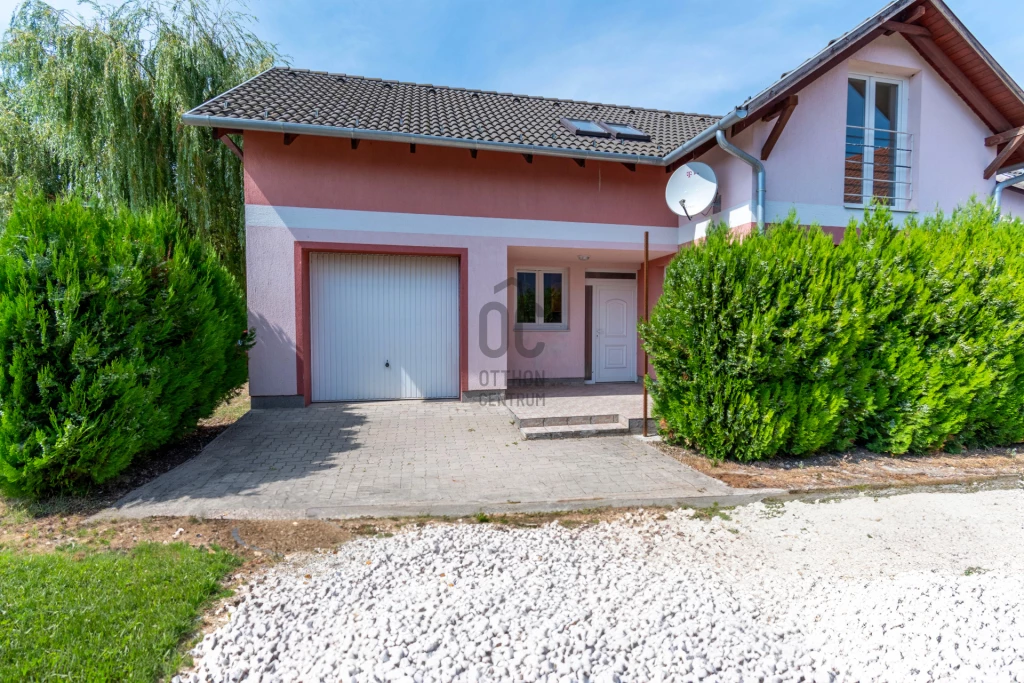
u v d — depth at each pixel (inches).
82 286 158.1
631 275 411.5
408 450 222.2
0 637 86.9
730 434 199.8
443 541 135.6
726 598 109.6
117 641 87.0
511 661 85.9
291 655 87.1
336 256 313.1
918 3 275.3
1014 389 224.4
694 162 292.4
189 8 406.3
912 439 214.5
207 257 246.5
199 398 222.1
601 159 312.3
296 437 240.4
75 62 352.8
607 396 337.7
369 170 302.5
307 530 142.1
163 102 372.2
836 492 178.2
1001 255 217.5
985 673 86.4
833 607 106.9
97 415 156.9
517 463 205.8
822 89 287.6
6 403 144.6
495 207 320.8
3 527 139.9
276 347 294.7
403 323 323.9
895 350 209.0
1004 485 187.6
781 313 190.4
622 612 102.7
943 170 308.5
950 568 127.5
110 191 372.2
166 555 120.6
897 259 210.5
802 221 285.9
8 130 416.5
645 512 161.6
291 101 308.2
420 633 93.7
